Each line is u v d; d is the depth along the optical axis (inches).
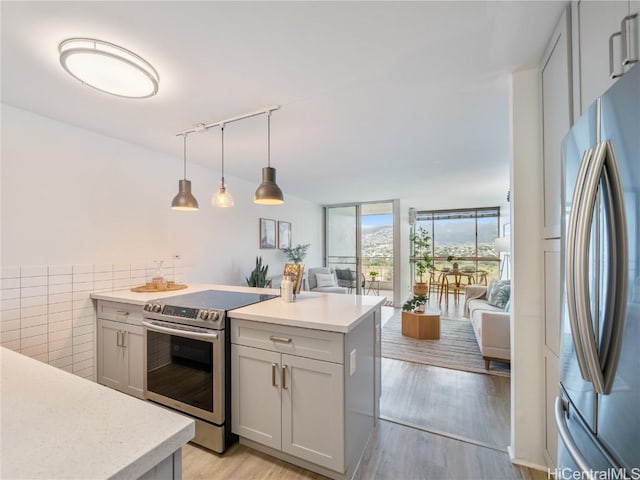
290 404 64.4
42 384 32.9
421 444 74.7
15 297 80.5
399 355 134.8
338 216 272.5
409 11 48.9
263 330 67.4
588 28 41.5
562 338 41.9
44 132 86.9
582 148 36.0
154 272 117.8
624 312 27.4
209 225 147.9
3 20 49.1
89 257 96.8
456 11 49.1
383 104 82.0
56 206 89.1
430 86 73.0
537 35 55.3
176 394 75.3
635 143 25.7
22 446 23.1
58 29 51.6
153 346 79.6
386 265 252.4
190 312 73.7
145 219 115.3
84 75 60.7
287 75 67.6
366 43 57.0
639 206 25.3
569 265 33.6
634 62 29.7
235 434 73.0
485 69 66.0
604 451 30.0
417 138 108.0
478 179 173.8
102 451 22.8
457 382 108.8
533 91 65.6
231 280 162.7
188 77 67.7
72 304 92.0
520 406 67.0
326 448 60.9
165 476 25.5
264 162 138.6
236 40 55.5
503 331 116.2
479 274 308.0
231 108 83.2
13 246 80.4
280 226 212.2
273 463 67.1
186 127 96.0
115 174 105.0
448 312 227.1
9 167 79.9
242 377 70.0
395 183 186.1
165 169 124.0
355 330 66.2
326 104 81.6
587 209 31.0
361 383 70.1
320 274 242.1
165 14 48.6
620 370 28.0
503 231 287.1
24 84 69.8
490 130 100.4
